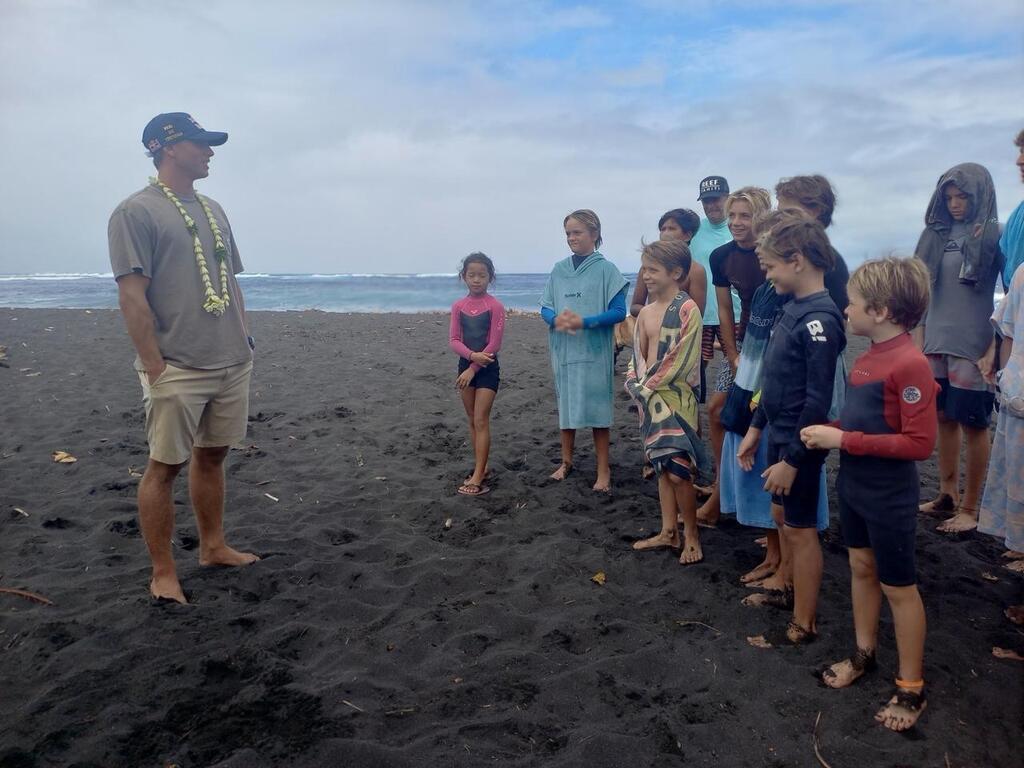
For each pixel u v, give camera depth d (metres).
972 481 4.41
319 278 62.75
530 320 17.75
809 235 2.90
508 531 4.61
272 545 4.34
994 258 4.10
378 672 3.04
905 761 2.44
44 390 8.56
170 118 3.48
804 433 2.74
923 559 4.06
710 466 4.07
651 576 3.92
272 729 2.64
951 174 4.19
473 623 3.45
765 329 3.51
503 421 7.39
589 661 3.09
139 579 3.86
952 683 2.87
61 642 3.22
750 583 3.76
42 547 4.27
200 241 3.52
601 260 5.09
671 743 2.55
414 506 5.05
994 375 4.11
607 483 5.27
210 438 3.77
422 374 9.95
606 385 5.14
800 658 3.06
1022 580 3.81
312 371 10.15
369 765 2.46
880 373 2.60
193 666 3.02
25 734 2.62
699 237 5.56
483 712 2.75
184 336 3.46
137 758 2.49
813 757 2.47
